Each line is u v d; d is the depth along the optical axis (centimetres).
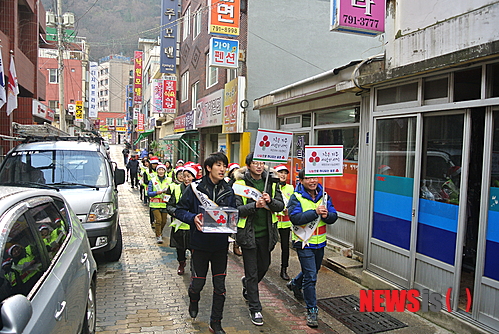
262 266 477
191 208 407
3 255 217
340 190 742
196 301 434
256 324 440
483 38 411
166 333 417
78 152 697
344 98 723
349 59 1315
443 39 462
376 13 576
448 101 455
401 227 514
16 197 271
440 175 464
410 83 511
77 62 3562
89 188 630
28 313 185
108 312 468
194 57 2014
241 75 1272
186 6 2234
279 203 452
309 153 453
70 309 279
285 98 888
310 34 1284
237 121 1246
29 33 1638
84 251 367
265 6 1251
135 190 1938
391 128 543
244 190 448
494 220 397
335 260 657
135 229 994
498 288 388
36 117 1833
